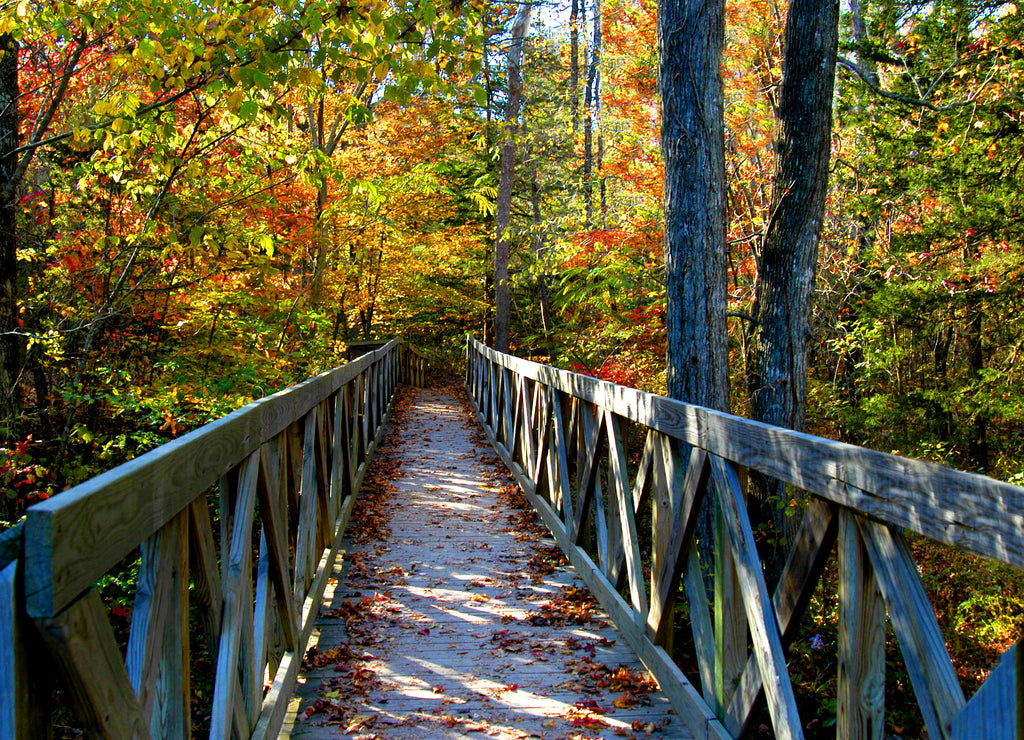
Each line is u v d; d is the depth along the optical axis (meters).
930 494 1.54
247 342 8.16
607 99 14.55
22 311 6.68
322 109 12.98
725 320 5.68
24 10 4.74
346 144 16.14
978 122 8.26
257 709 2.57
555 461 5.90
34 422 7.09
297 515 3.71
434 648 3.72
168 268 7.30
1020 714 0.74
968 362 11.08
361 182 6.26
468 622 4.06
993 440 10.30
